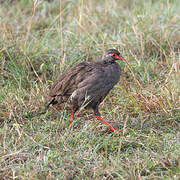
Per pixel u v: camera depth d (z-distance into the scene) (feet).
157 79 40.55
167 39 44.75
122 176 25.14
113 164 26.48
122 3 62.34
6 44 44.24
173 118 32.94
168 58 44.78
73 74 33.53
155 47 46.68
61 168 26.37
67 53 44.62
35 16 55.72
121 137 30.63
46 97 37.81
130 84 39.73
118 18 55.01
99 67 33.40
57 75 41.06
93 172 26.37
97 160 27.94
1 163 27.48
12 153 27.43
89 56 44.83
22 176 25.25
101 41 47.34
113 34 49.14
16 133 31.86
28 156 28.25
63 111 35.01
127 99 36.86
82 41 47.06
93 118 35.55
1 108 36.27
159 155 27.37
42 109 36.37
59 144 29.81
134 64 42.70
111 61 34.35
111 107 36.60
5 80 40.91
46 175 26.00
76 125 34.12
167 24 48.78
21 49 44.50
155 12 54.54
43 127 32.89
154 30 48.78
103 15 55.16
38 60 44.09
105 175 26.20
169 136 30.66
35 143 29.37
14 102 36.37
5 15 55.11
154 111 34.86
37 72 42.70
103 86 33.30
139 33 47.32
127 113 34.94
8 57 42.91
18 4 59.31
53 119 35.32
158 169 26.14
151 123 32.89
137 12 49.37
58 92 34.47
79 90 33.12
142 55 43.42
